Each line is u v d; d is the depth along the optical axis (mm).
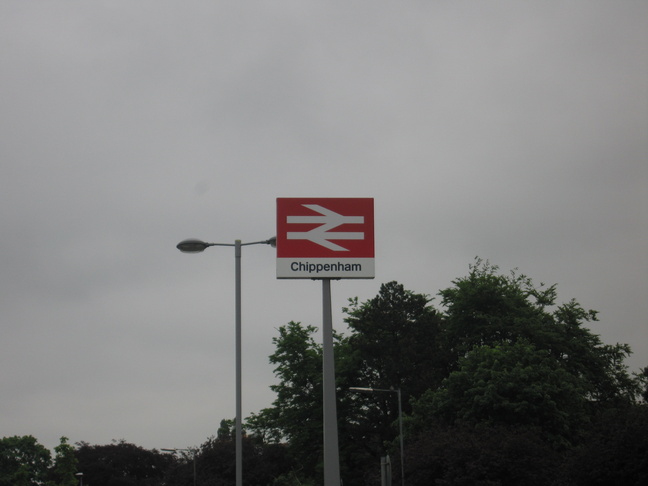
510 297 77812
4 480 122562
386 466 20031
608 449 42188
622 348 75875
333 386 23297
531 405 58625
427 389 67875
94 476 123438
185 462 92375
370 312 77188
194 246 25156
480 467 49344
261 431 75875
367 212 24094
